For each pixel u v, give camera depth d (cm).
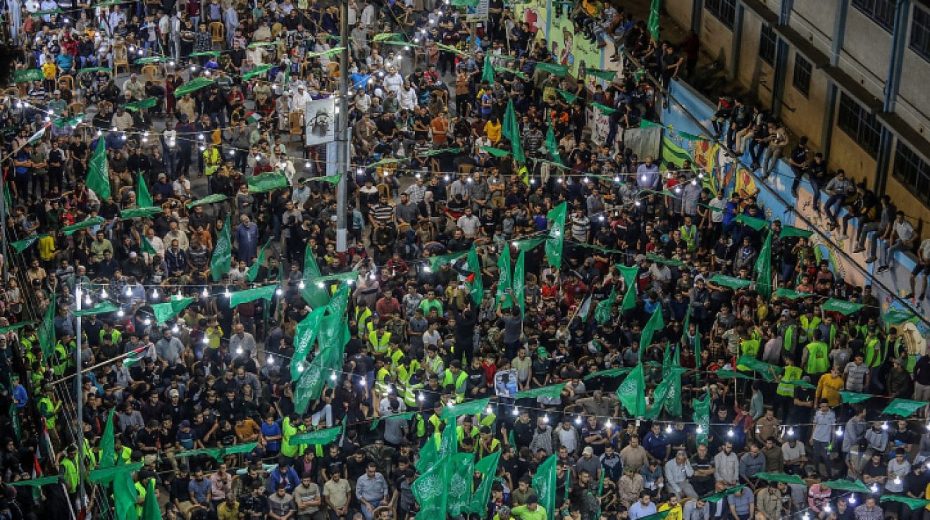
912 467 5628
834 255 6862
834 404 5959
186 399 5862
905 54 6738
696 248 7094
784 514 5547
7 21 9150
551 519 5075
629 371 5925
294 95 8325
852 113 7219
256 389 5925
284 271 7188
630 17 8575
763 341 6225
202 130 8019
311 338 5369
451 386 5959
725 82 8356
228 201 7519
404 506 5556
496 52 8869
